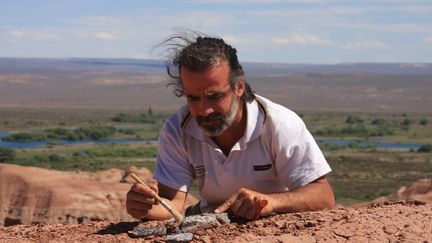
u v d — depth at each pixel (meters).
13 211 18.22
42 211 18.11
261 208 2.51
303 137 2.64
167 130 2.71
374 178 42.25
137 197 2.56
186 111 2.67
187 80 2.44
